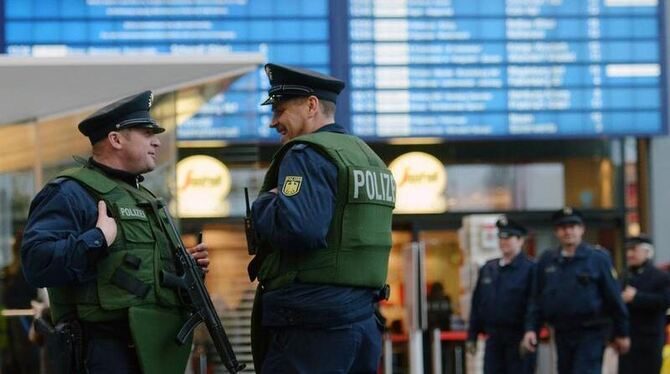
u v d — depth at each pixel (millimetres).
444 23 25812
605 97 26141
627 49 26172
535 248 28031
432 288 27359
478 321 20453
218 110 20922
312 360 9430
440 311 27047
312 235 9148
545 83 26016
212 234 19562
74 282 9289
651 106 26219
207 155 20906
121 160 9766
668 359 20688
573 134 26078
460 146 27797
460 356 26062
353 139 9734
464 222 24469
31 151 18875
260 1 25156
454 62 25844
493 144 27875
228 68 18125
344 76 25562
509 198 27953
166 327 9617
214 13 24969
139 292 9477
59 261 9117
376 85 25672
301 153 9344
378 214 9625
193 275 9773
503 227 20000
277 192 9305
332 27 25469
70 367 9469
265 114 25109
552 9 26031
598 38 26078
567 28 26031
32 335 18266
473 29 25875
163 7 24766
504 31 25938
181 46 24844
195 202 20469
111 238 9289
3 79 17828
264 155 26406
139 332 9430
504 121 25953
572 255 18750
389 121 25719
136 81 18141
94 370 9422
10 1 24516
